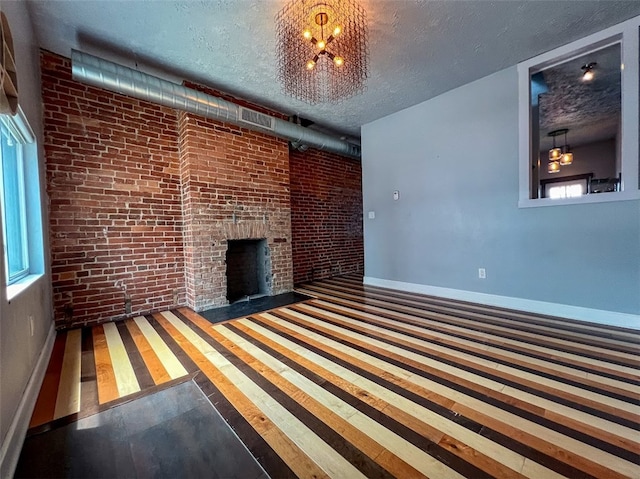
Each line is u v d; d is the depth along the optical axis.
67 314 2.74
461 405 1.46
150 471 1.11
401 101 3.79
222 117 3.27
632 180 2.40
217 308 3.40
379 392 1.60
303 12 2.17
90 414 1.46
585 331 2.38
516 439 1.22
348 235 5.79
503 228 3.15
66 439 1.29
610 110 4.35
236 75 3.07
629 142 2.40
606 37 2.45
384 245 4.40
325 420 1.38
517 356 1.98
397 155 4.15
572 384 1.62
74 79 2.52
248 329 2.67
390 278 4.35
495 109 3.14
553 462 1.09
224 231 3.56
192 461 1.15
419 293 3.92
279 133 3.82
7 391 1.22
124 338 2.49
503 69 3.06
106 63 2.56
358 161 5.97
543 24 2.37
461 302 3.41
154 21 2.26
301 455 1.17
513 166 3.04
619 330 2.38
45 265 2.32
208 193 3.43
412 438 1.24
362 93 3.54
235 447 1.22
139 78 2.71
